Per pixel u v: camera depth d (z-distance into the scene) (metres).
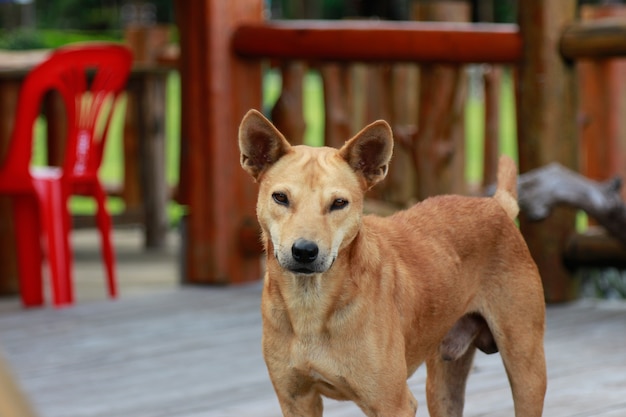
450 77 6.95
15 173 6.58
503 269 3.60
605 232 6.51
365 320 3.09
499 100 7.51
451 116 7.00
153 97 9.70
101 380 4.95
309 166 3.12
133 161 10.07
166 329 6.09
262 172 3.25
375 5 21.38
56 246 6.74
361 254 3.12
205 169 7.36
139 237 10.86
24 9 26.75
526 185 6.07
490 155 7.49
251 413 4.32
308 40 7.00
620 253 6.33
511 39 6.54
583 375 4.84
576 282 6.69
